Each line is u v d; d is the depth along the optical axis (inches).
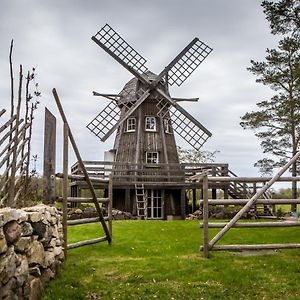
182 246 407.5
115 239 453.4
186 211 1002.1
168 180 936.3
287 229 534.6
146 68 1003.3
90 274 300.8
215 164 911.7
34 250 238.8
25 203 313.7
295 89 960.3
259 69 997.2
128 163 891.4
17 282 203.6
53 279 279.1
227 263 330.3
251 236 477.7
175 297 258.8
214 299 257.0
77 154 353.1
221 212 808.9
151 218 930.7
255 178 370.3
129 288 272.4
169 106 1013.8
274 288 272.7
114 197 951.6
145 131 995.3
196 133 988.6
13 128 292.2
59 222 322.3
